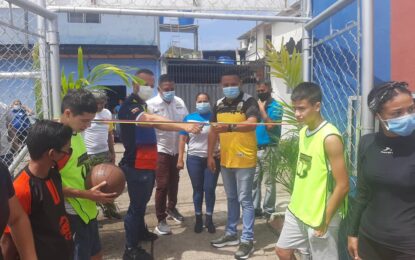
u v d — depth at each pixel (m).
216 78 15.57
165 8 4.29
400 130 2.26
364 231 2.56
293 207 3.00
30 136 2.20
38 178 2.24
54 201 2.30
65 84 4.39
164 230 4.92
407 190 2.32
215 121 4.38
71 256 2.48
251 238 4.26
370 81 2.96
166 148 4.91
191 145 4.94
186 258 4.29
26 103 3.81
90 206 2.97
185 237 4.86
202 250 4.48
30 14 3.71
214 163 4.55
